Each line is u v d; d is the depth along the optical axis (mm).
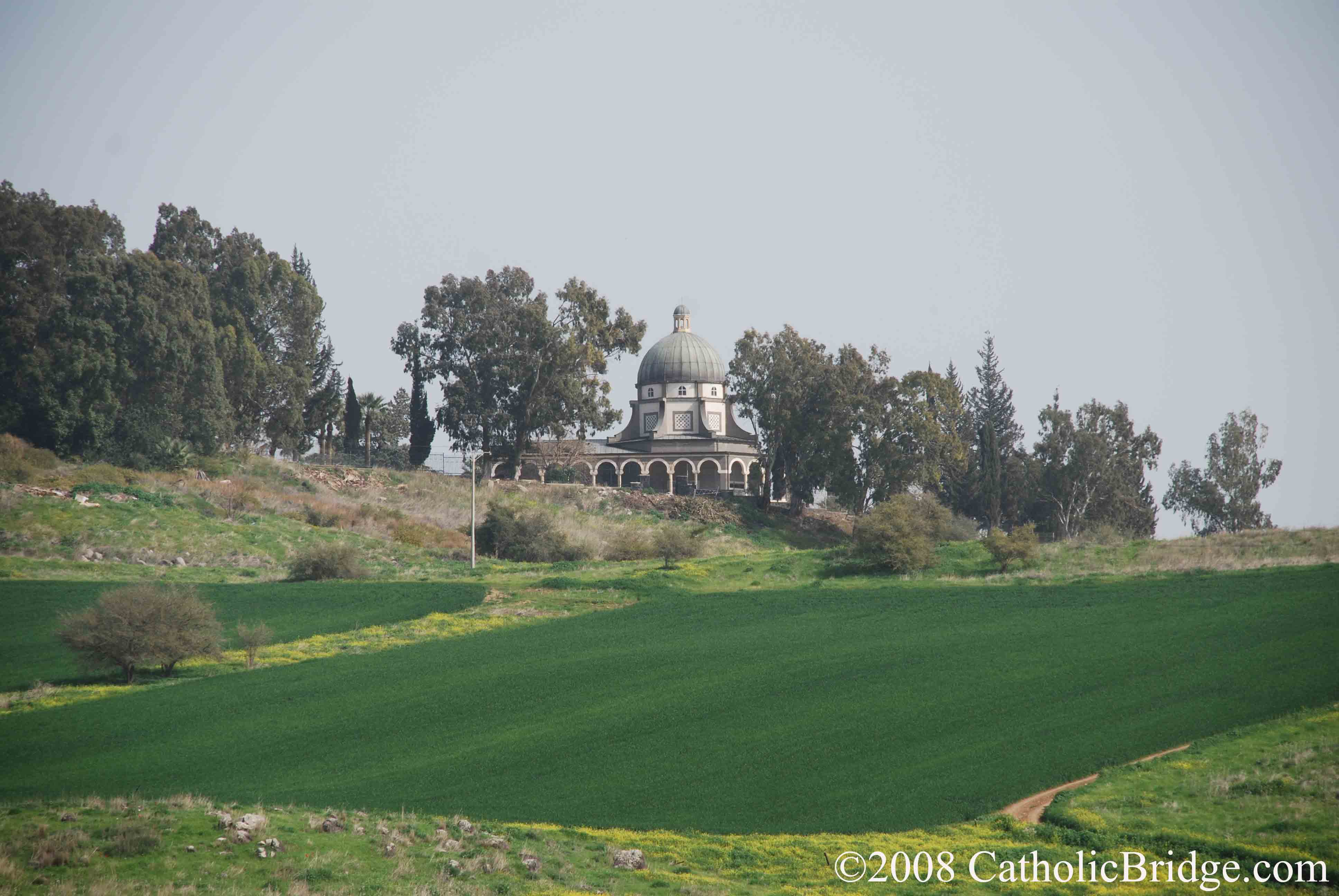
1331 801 126688
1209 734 151875
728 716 169375
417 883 101250
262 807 117375
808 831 125438
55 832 101625
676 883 108250
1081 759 145500
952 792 136750
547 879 106375
